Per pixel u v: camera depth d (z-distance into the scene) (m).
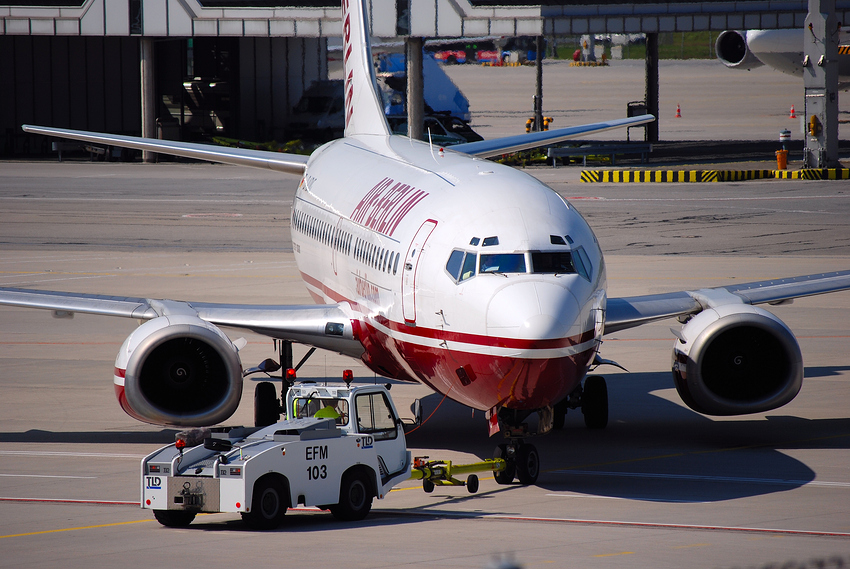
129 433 75.75
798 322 115.56
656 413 82.38
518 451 61.41
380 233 69.88
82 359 100.50
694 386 68.56
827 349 102.25
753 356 70.12
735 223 176.12
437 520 53.56
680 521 52.84
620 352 104.25
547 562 45.06
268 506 51.44
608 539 49.22
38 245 164.25
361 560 45.38
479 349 56.19
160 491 51.28
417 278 61.53
